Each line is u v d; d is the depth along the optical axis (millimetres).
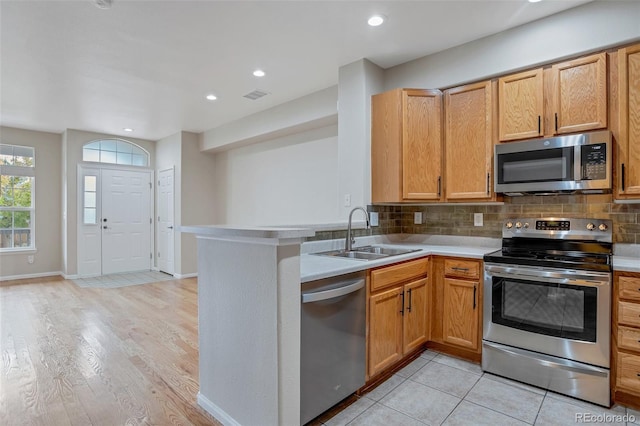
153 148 6730
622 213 2434
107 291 5008
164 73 3482
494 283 2438
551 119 2445
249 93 4059
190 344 3051
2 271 5695
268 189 5234
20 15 2441
